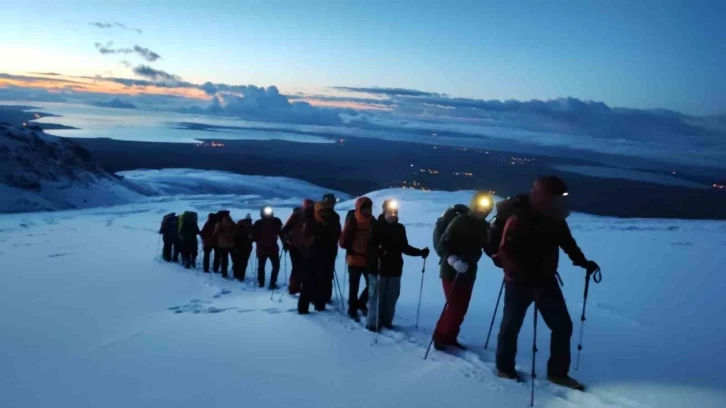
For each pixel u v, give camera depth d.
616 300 9.23
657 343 6.63
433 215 29.41
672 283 10.75
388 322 7.11
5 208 37.19
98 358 5.85
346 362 5.58
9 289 10.54
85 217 31.91
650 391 4.93
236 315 7.86
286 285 11.71
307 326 7.09
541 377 5.23
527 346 6.39
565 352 5.07
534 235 5.09
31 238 21.39
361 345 6.20
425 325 7.42
